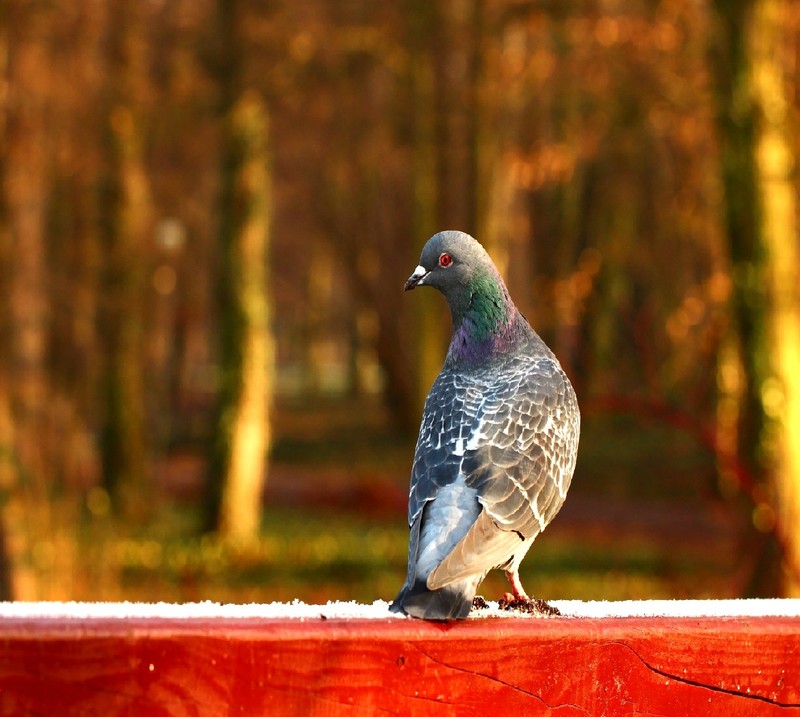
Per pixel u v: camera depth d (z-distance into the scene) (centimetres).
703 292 1574
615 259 2500
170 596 1487
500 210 2438
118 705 242
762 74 1198
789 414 1159
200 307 3219
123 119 2111
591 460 2773
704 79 1434
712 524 2100
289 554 1828
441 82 2298
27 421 1222
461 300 405
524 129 2370
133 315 2200
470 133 2198
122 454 2161
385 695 264
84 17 2047
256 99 1958
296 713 255
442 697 269
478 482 342
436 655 269
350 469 2905
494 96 2064
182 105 2097
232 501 1931
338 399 5153
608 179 2827
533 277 3325
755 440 1162
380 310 3312
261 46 1970
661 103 1596
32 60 1870
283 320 5706
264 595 1543
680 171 1839
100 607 277
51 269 2208
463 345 405
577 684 281
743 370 1188
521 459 354
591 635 281
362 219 3141
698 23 1435
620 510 2272
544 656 278
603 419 3259
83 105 2100
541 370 391
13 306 1634
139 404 2186
